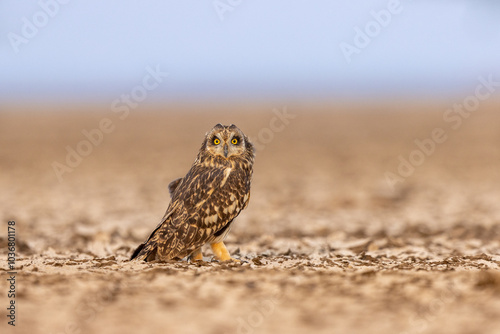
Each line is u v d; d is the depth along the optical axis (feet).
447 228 57.11
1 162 134.72
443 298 25.55
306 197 84.84
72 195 88.02
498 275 26.84
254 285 27.84
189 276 29.84
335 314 23.98
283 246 45.73
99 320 23.38
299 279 28.99
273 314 24.03
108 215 68.54
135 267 32.58
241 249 44.04
